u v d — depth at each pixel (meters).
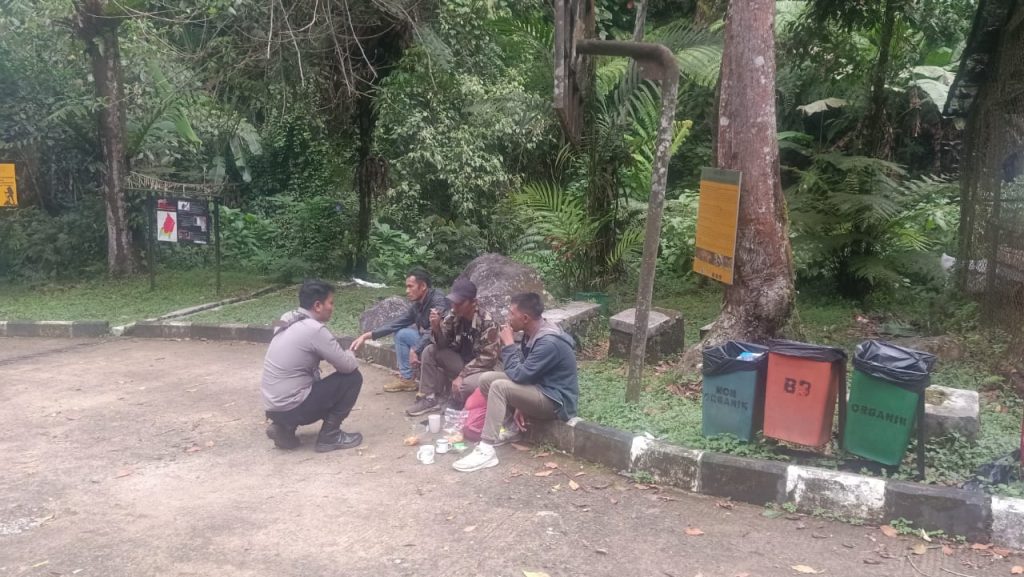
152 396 6.78
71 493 4.68
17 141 12.16
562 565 3.76
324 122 12.84
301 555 3.89
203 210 10.95
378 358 7.93
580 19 7.90
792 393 4.57
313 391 5.23
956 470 4.39
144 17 10.90
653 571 3.70
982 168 8.24
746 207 6.27
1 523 4.27
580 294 9.05
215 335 9.09
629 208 9.85
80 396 6.79
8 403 6.58
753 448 4.71
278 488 4.74
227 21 10.16
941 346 7.04
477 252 10.48
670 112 5.54
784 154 13.94
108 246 12.38
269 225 15.07
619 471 4.91
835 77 12.02
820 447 4.66
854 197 9.66
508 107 11.50
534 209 9.71
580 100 8.99
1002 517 3.88
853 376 4.45
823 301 10.16
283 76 10.90
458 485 4.75
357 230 12.90
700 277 11.16
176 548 3.97
